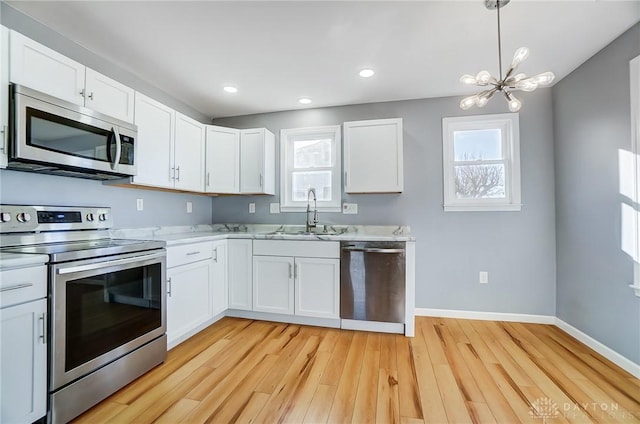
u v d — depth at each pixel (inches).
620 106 80.7
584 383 72.4
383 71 100.1
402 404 64.5
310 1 66.7
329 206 131.0
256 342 95.8
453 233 119.8
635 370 75.6
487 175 119.6
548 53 88.7
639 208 75.4
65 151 67.6
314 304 108.1
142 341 75.5
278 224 137.9
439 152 121.0
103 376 65.2
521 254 114.2
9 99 59.5
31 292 53.3
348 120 130.3
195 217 134.5
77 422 58.6
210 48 86.0
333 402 65.2
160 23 74.5
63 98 69.3
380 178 114.8
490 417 60.2
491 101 116.7
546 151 112.0
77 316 60.2
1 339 49.5
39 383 54.2
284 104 129.0
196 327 100.3
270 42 83.3
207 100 124.6
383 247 102.3
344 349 90.9
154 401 65.2
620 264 81.0
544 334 102.3
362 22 74.6
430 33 79.3
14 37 60.2
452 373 77.1
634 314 76.4
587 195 93.6
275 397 66.9
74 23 74.4
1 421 49.5
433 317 120.1
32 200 73.4
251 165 129.4
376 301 102.6
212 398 66.4
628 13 71.3
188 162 113.0
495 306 116.3
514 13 71.2
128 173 83.7
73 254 59.6
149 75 102.4
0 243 65.5
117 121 80.5
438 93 118.1
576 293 99.0
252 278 114.7
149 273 78.4
